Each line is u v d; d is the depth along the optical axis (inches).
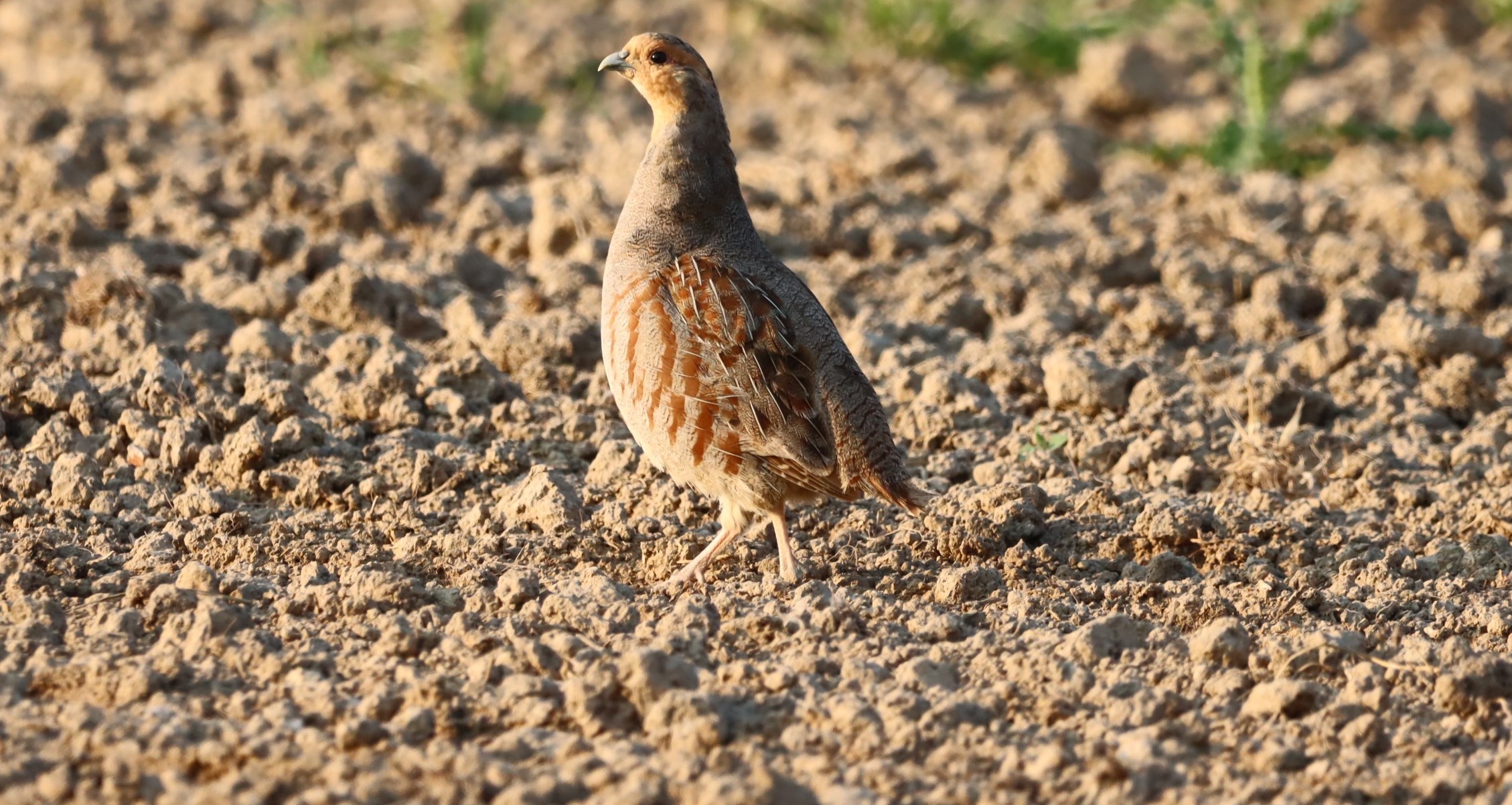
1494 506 437.1
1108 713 311.3
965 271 640.4
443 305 597.9
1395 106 891.4
